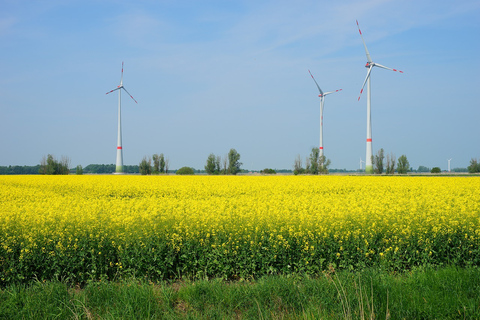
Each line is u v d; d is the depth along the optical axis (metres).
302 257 8.78
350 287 6.89
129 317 6.00
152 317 6.04
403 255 9.00
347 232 9.33
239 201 15.62
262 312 6.23
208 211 12.18
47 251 8.50
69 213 11.52
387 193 20.52
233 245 8.95
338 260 8.96
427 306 6.23
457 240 9.24
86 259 8.58
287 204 14.27
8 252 8.43
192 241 9.03
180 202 15.05
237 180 32.72
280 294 6.86
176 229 9.39
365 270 7.96
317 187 25.27
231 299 6.65
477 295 6.64
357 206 13.78
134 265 8.59
